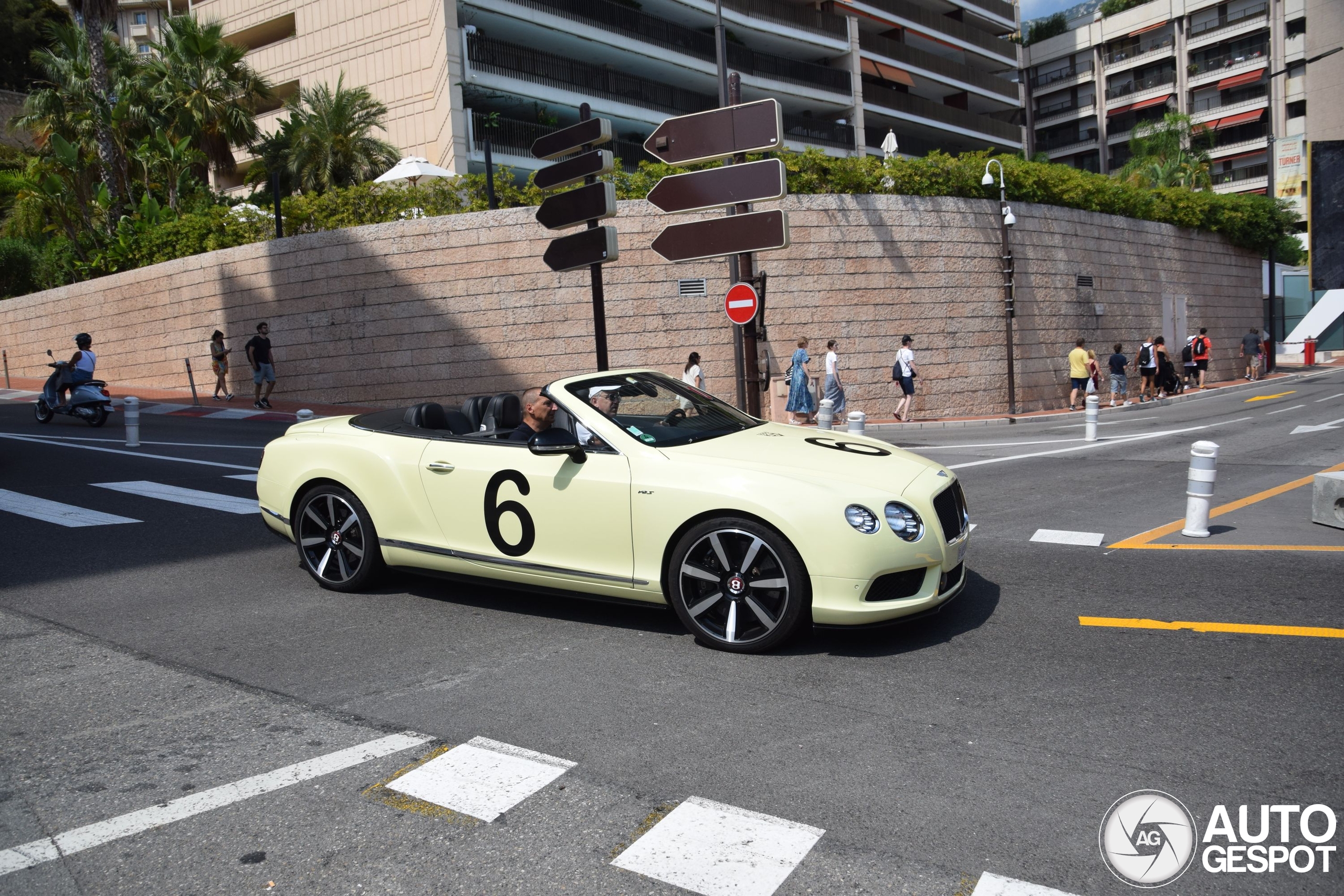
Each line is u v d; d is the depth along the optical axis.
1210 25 63.72
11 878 2.88
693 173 9.24
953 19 51.97
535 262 20.83
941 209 22.94
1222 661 4.50
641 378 6.11
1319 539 7.25
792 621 4.66
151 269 24.77
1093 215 26.45
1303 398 22.91
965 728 3.80
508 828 3.11
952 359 23.08
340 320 21.75
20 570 6.88
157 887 2.81
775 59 39.44
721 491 4.80
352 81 32.53
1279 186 43.44
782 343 21.56
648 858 2.90
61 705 4.26
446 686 4.44
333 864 2.92
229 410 19.92
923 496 4.88
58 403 17.16
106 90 29.81
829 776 3.41
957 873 2.77
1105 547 7.11
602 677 4.52
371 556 6.07
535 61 30.36
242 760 3.66
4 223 33.66
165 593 6.24
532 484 5.40
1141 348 25.61
